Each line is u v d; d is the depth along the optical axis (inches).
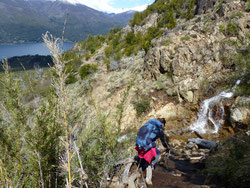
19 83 70.1
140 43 1061.8
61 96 48.8
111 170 104.2
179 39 535.5
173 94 423.8
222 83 375.9
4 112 69.4
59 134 72.9
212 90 375.2
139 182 126.6
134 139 124.6
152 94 446.3
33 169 69.7
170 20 1156.5
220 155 150.5
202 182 127.7
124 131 224.2
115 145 98.7
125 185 108.7
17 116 69.2
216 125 315.9
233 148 147.0
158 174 146.5
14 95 69.3
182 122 366.9
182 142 277.9
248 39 414.3
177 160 195.5
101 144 95.3
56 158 75.2
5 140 68.4
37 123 68.9
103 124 96.4
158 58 515.5
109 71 854.5
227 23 473.7
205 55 442.6
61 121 51.7
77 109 81.6
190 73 438.0
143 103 416.5
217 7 603.8
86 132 89.6
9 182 62.2
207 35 489.1
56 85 48.0
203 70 418.9
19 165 69.6
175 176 141.9
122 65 804.0
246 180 107.5
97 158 92.0
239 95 322.7
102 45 2044.8
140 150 132.9
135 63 704.4
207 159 156.9
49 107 70.3
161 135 135.1
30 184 72.2
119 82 590.6
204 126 329.4
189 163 183.0
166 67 491.8
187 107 388.8
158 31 1183.6
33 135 69.8
